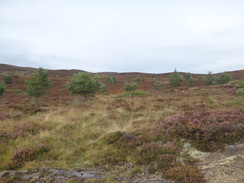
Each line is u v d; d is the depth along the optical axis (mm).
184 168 4742
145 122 9172
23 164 5156
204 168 4824
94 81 21375
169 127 7559
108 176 4559
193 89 33219
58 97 27797
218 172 4496
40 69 24531
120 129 8258
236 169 4512
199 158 5461
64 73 115625
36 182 4141
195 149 5957
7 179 4234
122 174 4750
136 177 4602
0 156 5551
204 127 6652
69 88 21234
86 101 19500
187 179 4270
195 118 8078
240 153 5398
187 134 6637
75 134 7949
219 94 20875
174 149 5910
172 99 18609
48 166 5102
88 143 6867
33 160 5453
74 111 13219
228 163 4906
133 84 28906
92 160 5527
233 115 7797
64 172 4734
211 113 8750
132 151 6086
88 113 12219
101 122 9867
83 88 20438
